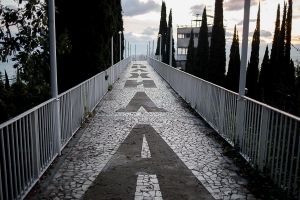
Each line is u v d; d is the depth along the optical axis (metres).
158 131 8.98
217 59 32.25
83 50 13.73
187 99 14.04
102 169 6.04
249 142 6.34
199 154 6.97
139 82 23.72
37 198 4.80
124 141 7.96
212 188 5.22
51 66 6.54
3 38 6.73
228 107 7.81
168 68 22.69
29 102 7.09
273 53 38.34
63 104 7.34
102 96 15.30
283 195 4.73
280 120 5.07
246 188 5.23
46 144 5.93
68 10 13.40
